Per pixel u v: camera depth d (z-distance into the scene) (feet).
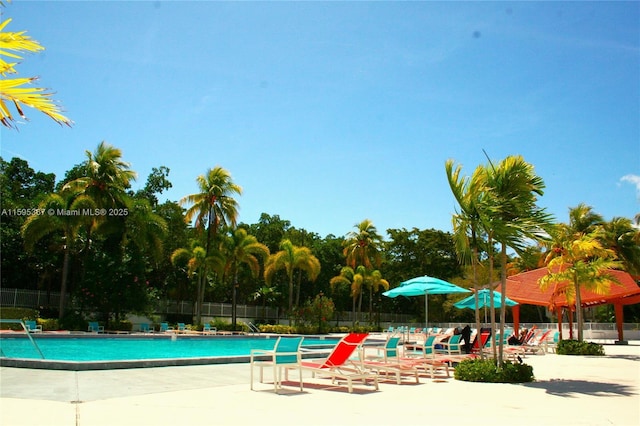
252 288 173.17
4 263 120.26
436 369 47.01
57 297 120.78
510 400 30.12
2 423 20.83
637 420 24.29
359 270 178.50
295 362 34.35
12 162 140.67
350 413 25.08
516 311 96.68
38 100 14.01
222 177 129.70
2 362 42.96
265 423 22.26
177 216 155.22
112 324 106.11
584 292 92.02
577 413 26.07
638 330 131.54
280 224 201.57
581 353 72.59
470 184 40.81
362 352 40.65
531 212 40.29
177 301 145.48
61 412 23.44
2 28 13.65
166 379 37.19
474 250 42.68
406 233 210.18
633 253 100.27
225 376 39.78
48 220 102.94
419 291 63.93
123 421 21.77
